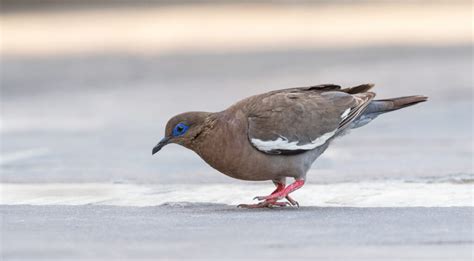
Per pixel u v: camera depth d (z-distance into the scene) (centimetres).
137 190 1270
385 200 1143
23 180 1380
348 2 7144
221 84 2942
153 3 6900
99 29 5125
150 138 1883
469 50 3828
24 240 869
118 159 1602
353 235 889
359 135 1844
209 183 1340
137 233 905
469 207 1069
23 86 3028
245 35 4900
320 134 1117
